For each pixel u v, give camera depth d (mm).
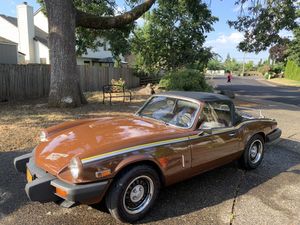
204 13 17734
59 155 3508
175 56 25281
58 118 9000
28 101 13344
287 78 56500
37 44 29562
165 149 3822
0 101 13211
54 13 10664
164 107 4801
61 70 10906
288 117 11742
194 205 4078
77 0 17047
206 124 4426
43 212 3729
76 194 3150
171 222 3643
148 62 25891
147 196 3740
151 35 25141
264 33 17312
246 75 92625
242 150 5168
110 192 3420
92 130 4090
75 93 11258
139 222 3625
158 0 18594
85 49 23219
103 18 12547
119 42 22750
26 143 6367
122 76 23562
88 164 3227
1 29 31281
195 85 15914
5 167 5043
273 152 6801
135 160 3498
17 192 4195
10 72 13766
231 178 5090
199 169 4398
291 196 4508
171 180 4012
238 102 16719
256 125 5441
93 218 3639
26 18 28828
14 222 3494
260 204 4203
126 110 10961
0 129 7398
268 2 16281
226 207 4066
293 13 16484
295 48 42875
